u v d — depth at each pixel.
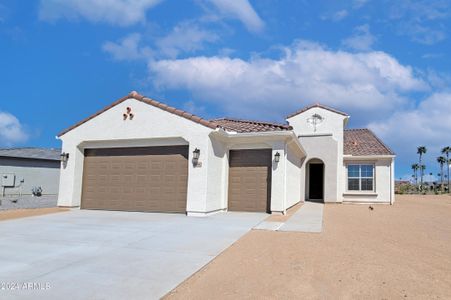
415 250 8.70
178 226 11.59
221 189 15.66
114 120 16.12
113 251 8.16
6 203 21.08
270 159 15.56
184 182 15.05
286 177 15.70
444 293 5.62
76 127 16.81
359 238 10.02
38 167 30.23
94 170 16.84
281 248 8.55
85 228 11.18
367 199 23.66
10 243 8.98
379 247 8.88
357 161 24.20
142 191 15.77
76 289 5.64
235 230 10.90
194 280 6.17
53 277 6.23
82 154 17.08
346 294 5.52
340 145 23.77
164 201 15.30
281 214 14.78
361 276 6.41
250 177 15.80
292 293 5.55
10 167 28.30
